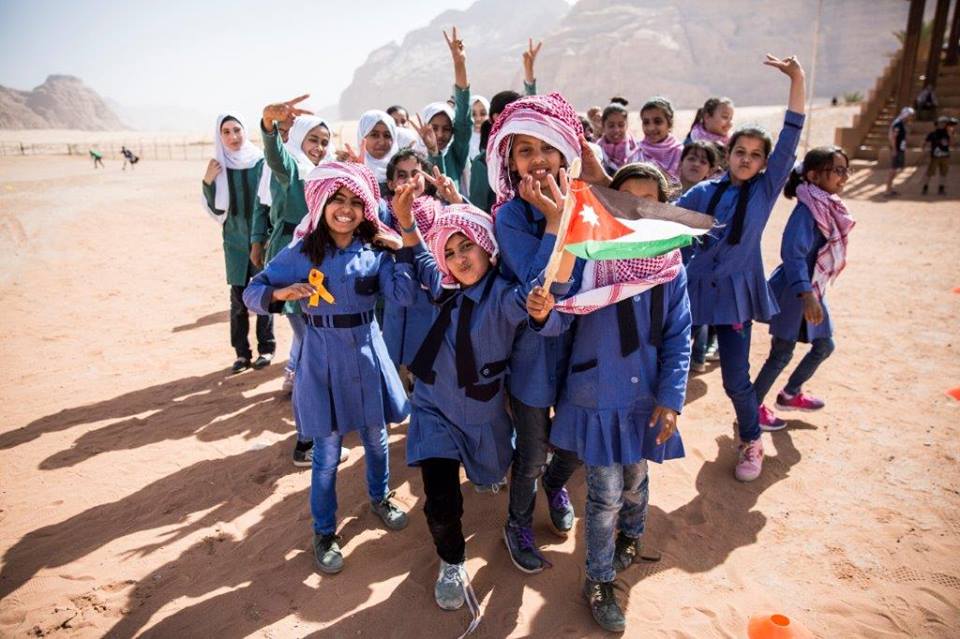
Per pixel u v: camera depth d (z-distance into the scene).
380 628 3.11
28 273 11.54
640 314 2.86
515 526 3.48
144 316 8.86
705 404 5.42
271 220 5.55
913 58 20.39
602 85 147.88
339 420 3.39
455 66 5.72
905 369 5.84
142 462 4.84
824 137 26.36
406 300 3.35
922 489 4.07
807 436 4.79
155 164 45.34
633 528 3.42
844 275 8.95
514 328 3.02
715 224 2.62
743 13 148.50
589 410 2.93
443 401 3.12
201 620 3.20
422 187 3.31
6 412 5.85
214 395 6.09
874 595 3.24
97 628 3.18
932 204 13.98
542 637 3.03
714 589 3.31
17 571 3.62
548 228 2.70
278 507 4.19
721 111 6.07
